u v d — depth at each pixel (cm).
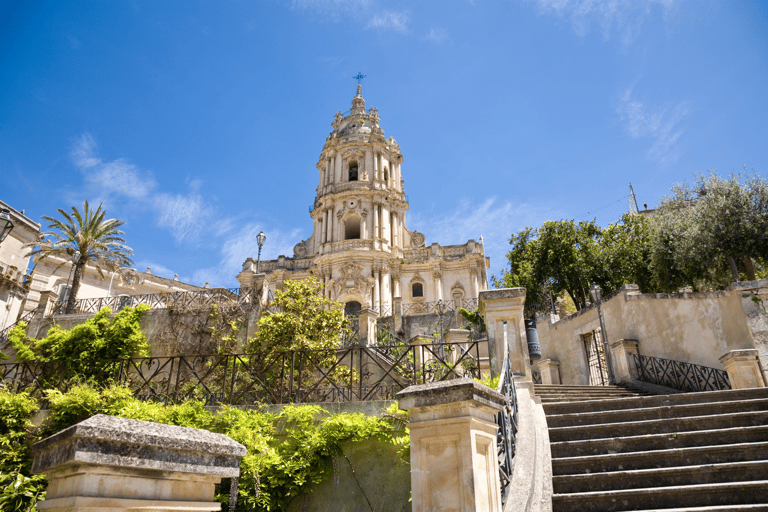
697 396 821
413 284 4378
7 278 2525
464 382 458
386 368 1515
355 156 4706
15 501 848
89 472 324
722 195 1792
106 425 339
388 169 4762
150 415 873
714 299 1380
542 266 2952
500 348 912
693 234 1817
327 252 4303
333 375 1369
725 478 612
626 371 1549
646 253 2791
